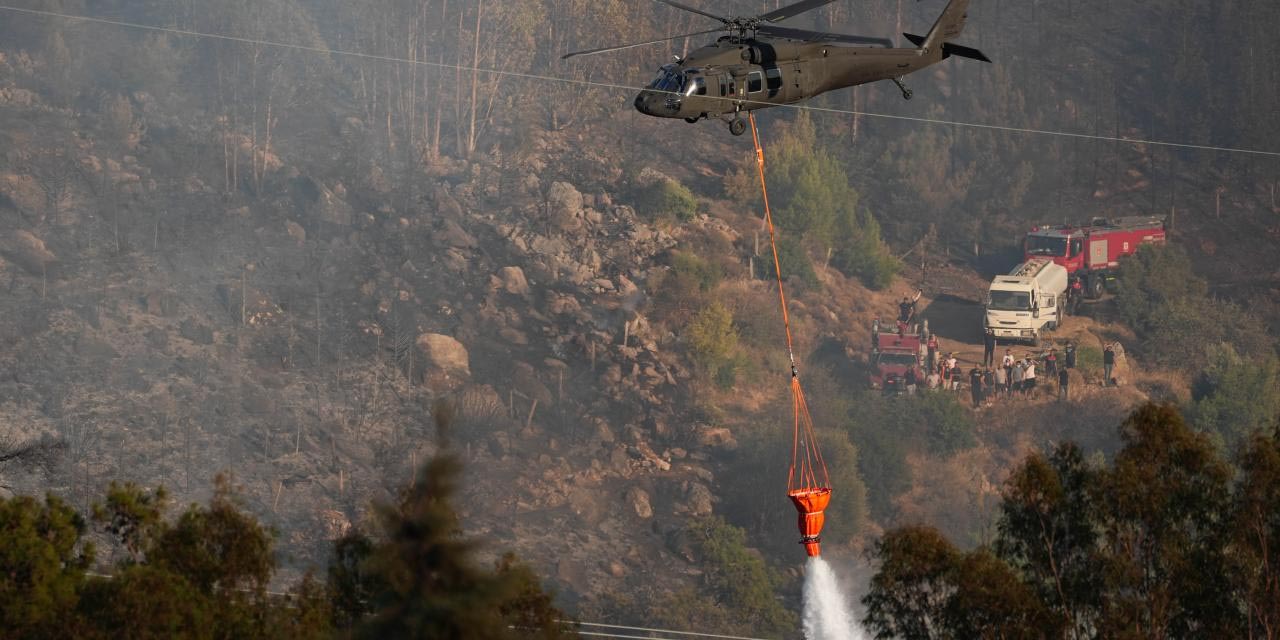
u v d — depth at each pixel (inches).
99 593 799.1
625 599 2309.3
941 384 3088.1
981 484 2812.5
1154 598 928.9
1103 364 3179.1
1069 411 3031.5
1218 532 945.5
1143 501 932.6
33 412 2652.6
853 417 2947.8
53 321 2940.5
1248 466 952.3
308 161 3698.3
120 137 3636.8
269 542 868.6
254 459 2625.5
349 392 2878.9
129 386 2783.0
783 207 3762.3
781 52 1106.7
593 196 3700.8
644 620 2260.1
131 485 891.4
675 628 2225.6
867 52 1165.7
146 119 3754.9
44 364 2802.7
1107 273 3464.6
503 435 2773.1
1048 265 3243.1
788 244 3540.8
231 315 3085.6
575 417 2891.2
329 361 2970.0
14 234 3198.8
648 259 3457.2
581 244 3491.6
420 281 3282.5
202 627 786.8
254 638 802.8
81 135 3622.0
